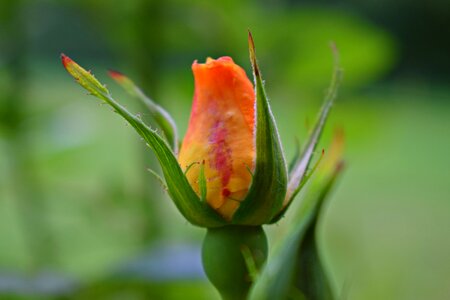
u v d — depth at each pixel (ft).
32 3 1.35
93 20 1.32
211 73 0.77
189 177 0.77
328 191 0.73
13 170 1.32
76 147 1.37
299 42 1.34
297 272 0.73
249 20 1.33
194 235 1.22
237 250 0.77
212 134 0.77
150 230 1.23
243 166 0.76
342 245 1.13
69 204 1.28
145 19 1.28
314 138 0.78
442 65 7.02
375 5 6.01
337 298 0.74
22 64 1.34
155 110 0.80
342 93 1.40
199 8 1.32
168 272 0.99
